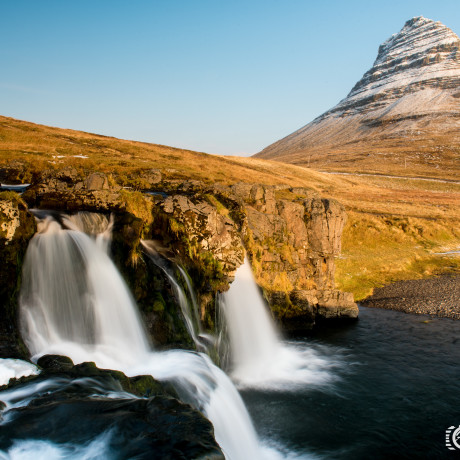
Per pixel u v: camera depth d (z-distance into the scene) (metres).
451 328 26.34
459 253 50.16
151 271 16.81
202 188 27.64
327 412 16.20
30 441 7.77
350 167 178.00
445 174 153.62
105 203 17.73
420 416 15.98
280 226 27.28
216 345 19.25
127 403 9.09
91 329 14.77
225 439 12.52
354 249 48.50
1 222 13.31
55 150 61.22
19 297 13.41
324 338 24.78
